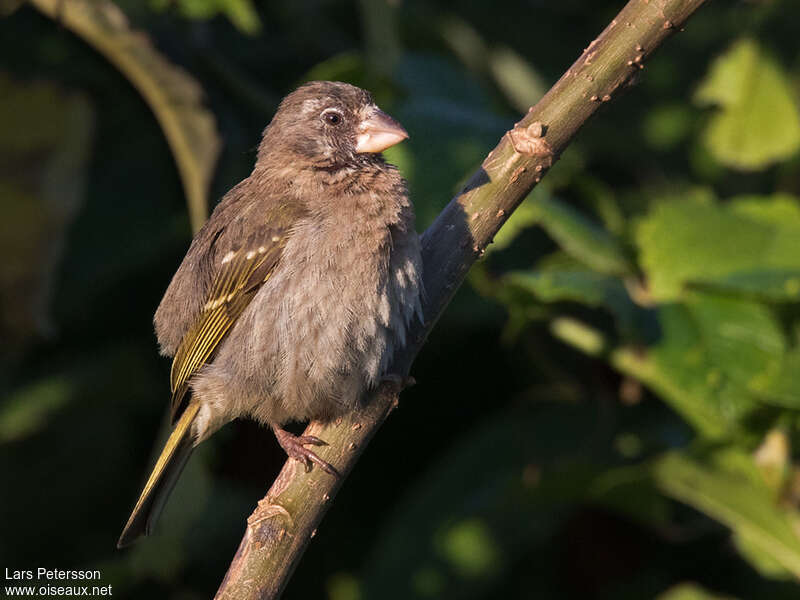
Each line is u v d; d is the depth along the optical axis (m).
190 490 10.23
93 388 11.36
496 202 7.04
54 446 11.59
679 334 9.20
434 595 9.95
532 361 11.28
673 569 10.21
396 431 11.51
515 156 6.92
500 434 10.32
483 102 11.33
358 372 7.54
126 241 11.41
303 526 6.75
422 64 11.41
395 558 10.02
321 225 8.04
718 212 9.73
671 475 9.16
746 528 9.09
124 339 11.62
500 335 11.45
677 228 9.63
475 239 7.07
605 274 9.63
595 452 10.12
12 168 11.41
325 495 6.85
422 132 10.56
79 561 11.41
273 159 8.78
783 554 8.99
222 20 12.27
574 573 10.21
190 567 11.30
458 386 11.52
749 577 10.16
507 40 12.61
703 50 12.41
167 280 11.62
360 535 11.33
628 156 12.29
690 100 12.26
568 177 10.14
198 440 8.66
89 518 11.54
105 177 11.62
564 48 12.70
